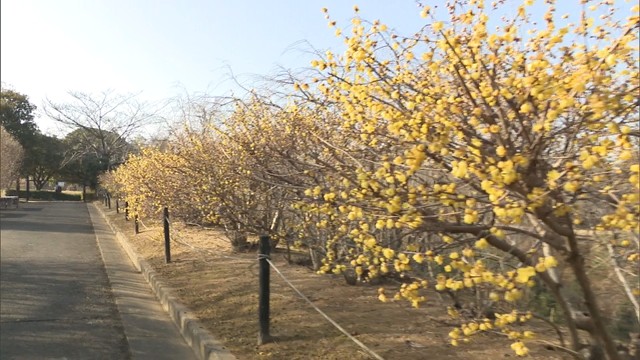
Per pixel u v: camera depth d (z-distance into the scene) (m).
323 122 5.34
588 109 2.67
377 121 3.61
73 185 66.56
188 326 6.04
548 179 2.68
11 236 16.38
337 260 5.46
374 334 5.14
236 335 5.51
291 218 7.53
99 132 40.47
